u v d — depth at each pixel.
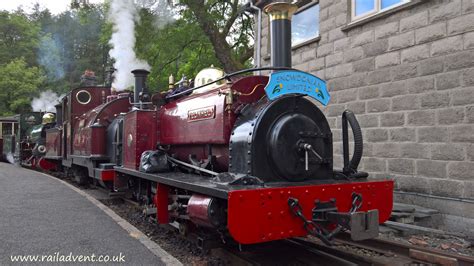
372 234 3.79
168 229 5.94
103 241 5.12
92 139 9.04
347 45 7.84
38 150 16.92
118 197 8.66
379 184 4.39
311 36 9.10
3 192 9.36
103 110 9.27
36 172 14.94
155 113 6.37
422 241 5.31
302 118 4.25
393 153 6.86
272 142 4.10
